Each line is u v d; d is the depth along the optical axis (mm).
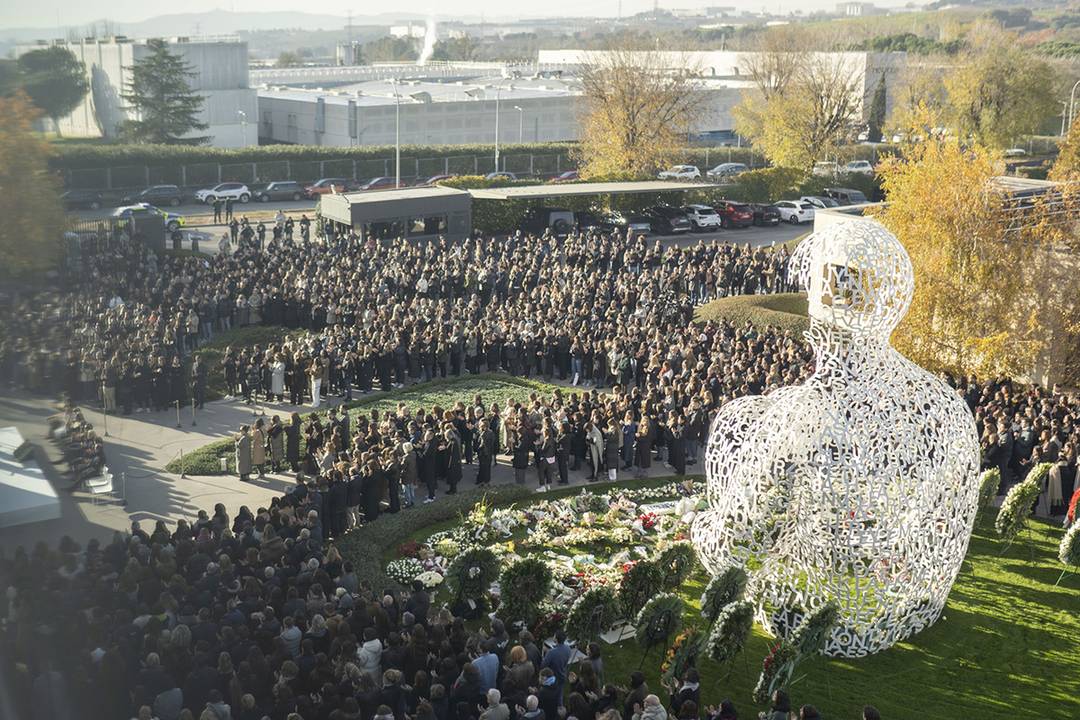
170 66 78812
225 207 70000
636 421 27984
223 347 36719
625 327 34906
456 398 32531
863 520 17781
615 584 20094
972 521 19078
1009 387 29734
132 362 29688
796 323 37219
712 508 20844
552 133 104000
